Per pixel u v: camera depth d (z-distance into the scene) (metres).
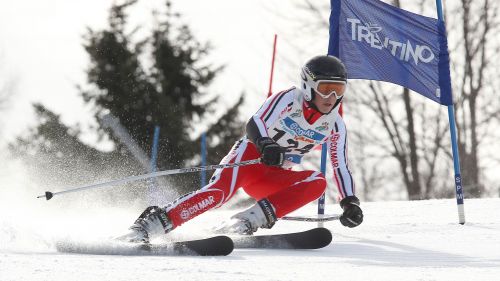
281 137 15.58
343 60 19.78
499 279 10.79
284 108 15.23
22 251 13.41
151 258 12.60
